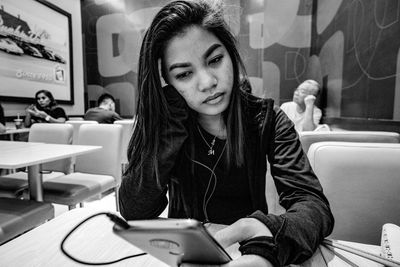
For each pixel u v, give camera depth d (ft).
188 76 2.09
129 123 8.71
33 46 12.59
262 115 2.61
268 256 1.37
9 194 6.09
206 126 2.61
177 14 1.98
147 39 2.11
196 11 1.99
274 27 14.33
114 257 1.78
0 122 10.34
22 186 6.24
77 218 2.38
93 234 2.08
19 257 1.77
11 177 6.92
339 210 2.80
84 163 7.23
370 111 6.67
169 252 1.16
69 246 1.91
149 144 2.22
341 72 9.05
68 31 14.97
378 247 1.93
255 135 2.59
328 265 1.68
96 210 2.55
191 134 2.55
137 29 16.42
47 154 5.15
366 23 6.98
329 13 10.64
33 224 4.52
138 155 2.27
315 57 12.74
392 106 5.60
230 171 2.59
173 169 2.64
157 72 2.16
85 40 17.34
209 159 2.60
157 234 1.03
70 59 15.21
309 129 9.49
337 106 9.41
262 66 14.73
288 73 14.43
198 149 2.61
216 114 2.32
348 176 2.79
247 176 2.61
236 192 2.68
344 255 1.78
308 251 1.58
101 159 7.09
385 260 1.61
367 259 1.72
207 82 2.03
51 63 13.79
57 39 14.16
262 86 14.84
